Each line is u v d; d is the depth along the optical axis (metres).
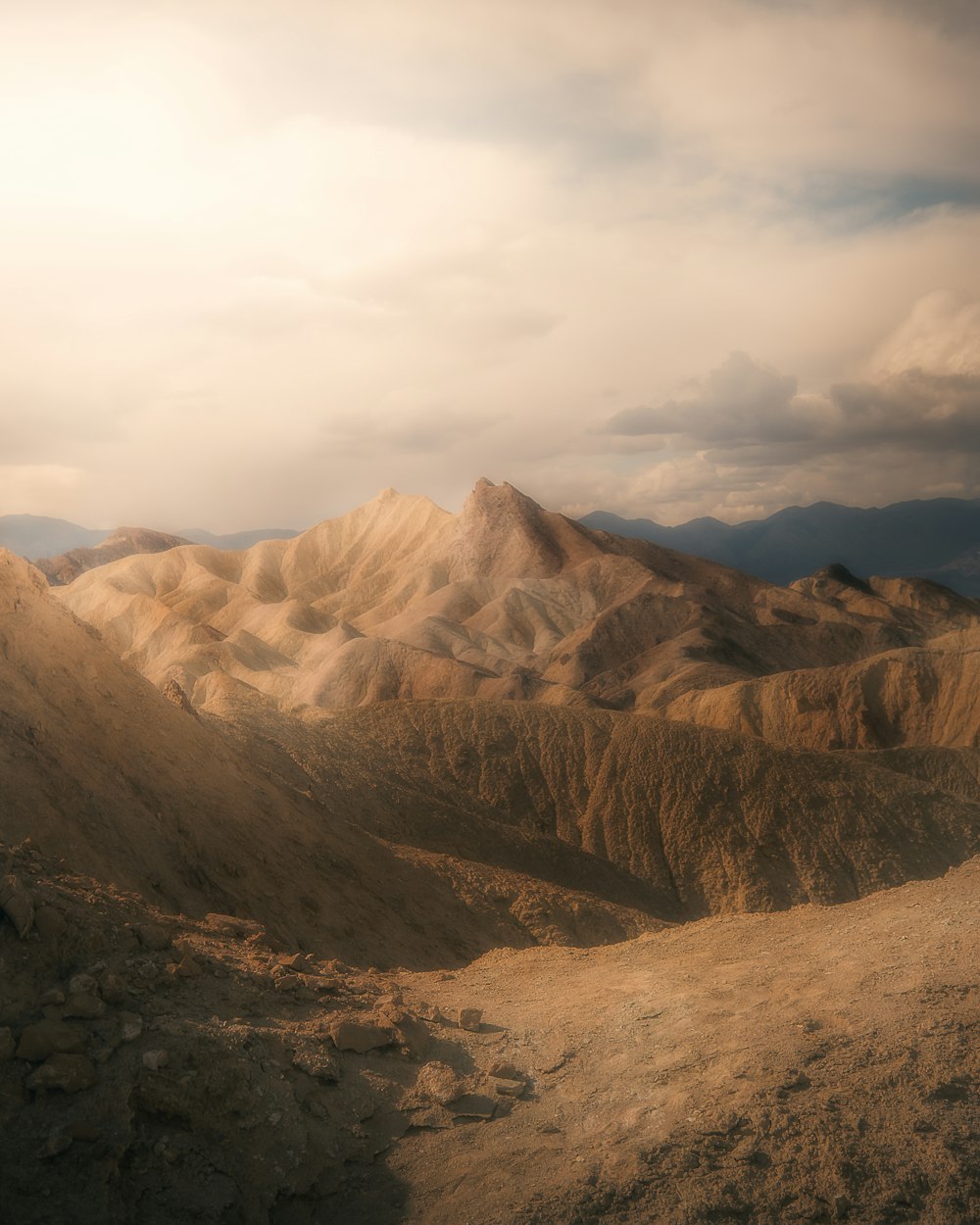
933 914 12.80
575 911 36.47
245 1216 7.56
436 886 33.97
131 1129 7.76
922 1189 7.29
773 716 119.06
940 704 113.75
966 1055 8.66
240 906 22.31
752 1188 7.54
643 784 71.56
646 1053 10.04
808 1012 10.20
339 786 51.59
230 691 64.44
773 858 65.31
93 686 25.69
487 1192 7.93
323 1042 9.76
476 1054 10.50
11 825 18.14
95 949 9.91
